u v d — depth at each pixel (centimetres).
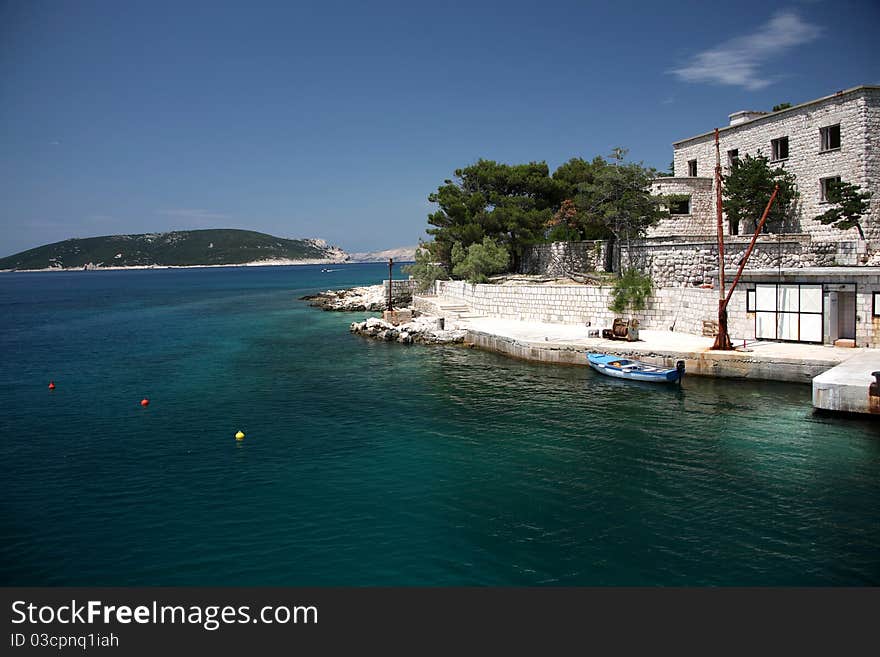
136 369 4125
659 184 5516
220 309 9100
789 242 4434
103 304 10912
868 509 1712
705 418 2589
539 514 1734
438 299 6662
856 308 3191
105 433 2609
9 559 1542
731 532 1603
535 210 6650
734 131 5453
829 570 1423
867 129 4334
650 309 4188
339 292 10212
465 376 3606
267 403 3088
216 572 1475
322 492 1923
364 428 2605
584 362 3744
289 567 1490
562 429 2509
